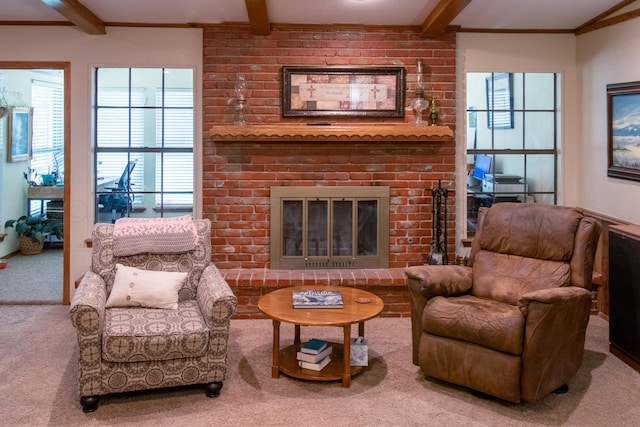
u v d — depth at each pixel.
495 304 3.45
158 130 5.22
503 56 5.19
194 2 4.39
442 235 5.18
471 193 5.41
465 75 5.16
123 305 3.52
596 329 4.50
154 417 3.01
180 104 5.21
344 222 5.14
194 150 5.10
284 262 5.09
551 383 3.15
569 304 3.14
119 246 3.74
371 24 5.02
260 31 4.88
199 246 3.89
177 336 3.11
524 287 3.60
